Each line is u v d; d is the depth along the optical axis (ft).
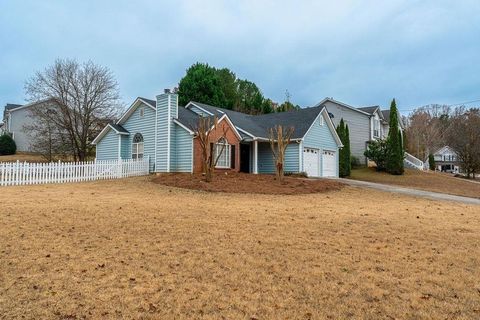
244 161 82.58
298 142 77.20
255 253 19.20
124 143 79.25
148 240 21.26
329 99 124.88
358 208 35.86
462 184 87.45
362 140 120.37
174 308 12.82
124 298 13.53
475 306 13.17
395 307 13.07
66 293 13.87
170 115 69.82
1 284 14.57
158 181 54.85
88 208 30.35
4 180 49.19
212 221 26.84
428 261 18.38
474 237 23.62
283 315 12.38
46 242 20.30
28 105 115.34
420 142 202.39
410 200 45.75
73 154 99.09
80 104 98.37
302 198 43.52
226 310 12.71
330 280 15.61
